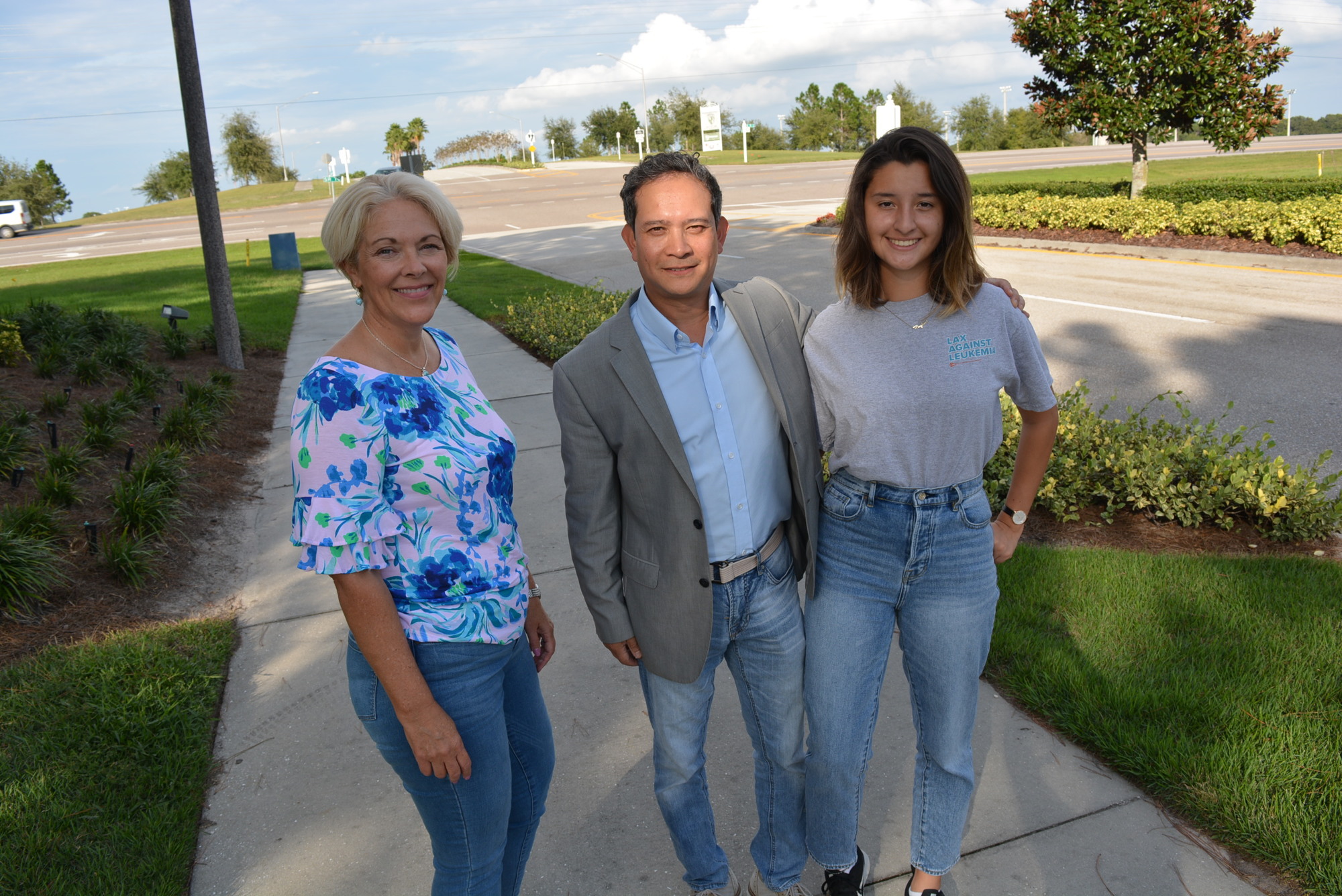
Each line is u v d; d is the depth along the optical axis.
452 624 1.62
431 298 1.64
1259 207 12.98
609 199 34.91
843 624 1.95
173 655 3.32
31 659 3.31
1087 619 3.29
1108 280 11.59
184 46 8.25
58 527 4.21
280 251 19.84
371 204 1.57
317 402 1.48
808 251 15.89
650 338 1.85
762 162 50.06
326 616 3.81
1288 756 2.44
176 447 5.49
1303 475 4.13
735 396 1.87
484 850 1.77
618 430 1.86
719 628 1.95
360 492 1.50
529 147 79.38
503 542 1.74
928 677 1.97
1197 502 4.21
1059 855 2.27
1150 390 6.81
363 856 2.39
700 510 1.85
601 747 2.85
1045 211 16.00
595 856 2.38
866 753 2.03
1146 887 2.14
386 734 1.66
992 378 1.84
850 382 1.85
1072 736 2.72
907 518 1.87
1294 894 2.08
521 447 6.06
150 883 2.25
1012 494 2.12
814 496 1.98
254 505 5.24
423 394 1.60
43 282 19.62
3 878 2.22
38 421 5.71
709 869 2.11
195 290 16.28
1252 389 6.62
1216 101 15.33
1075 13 15.89
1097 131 16.19
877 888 2.24
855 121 76.81
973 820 2.41
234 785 2.70
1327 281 10.55
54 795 2.54
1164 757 2.48
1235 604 3.33
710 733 2.89
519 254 20.05
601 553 1.95
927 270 1.84
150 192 77.44
